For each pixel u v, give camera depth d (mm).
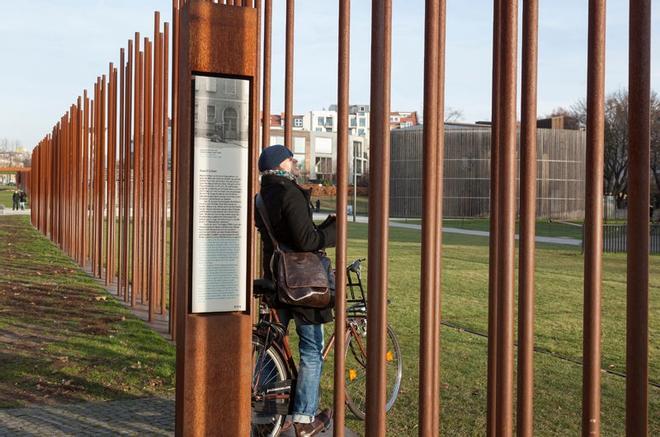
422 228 2742
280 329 4137
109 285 12164
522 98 2412
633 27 2059
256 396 4059
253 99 3238
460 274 13922
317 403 4070
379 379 2826
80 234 15750
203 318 3148
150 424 4500
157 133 8492
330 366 5961
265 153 3930
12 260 16688
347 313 4738
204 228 3180
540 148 58188
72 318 8469
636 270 2080
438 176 2730
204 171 3174
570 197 59000
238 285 3232
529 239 2398
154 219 8445
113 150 12125
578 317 8906
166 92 8500
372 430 2836
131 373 5758
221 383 3176
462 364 6184
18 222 39000
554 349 6945
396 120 146875
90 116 15328
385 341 2830
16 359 6234
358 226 38656
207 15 3164
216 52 3186
